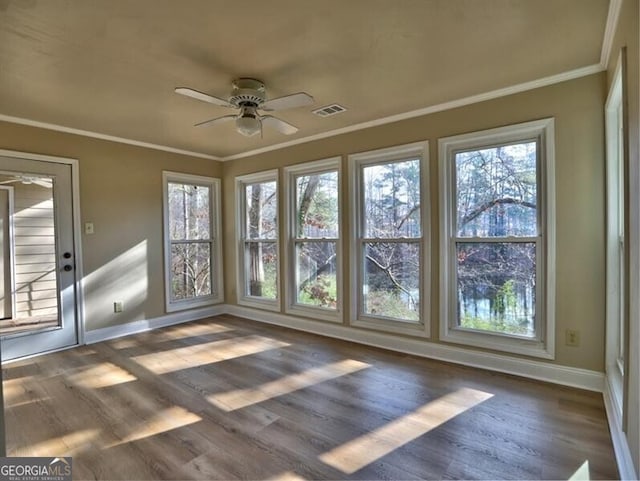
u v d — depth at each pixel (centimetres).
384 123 365
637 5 151
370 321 385
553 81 274
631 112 168
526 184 296
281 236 462
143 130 392
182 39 213
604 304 261
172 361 337
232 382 289
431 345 342
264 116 284
